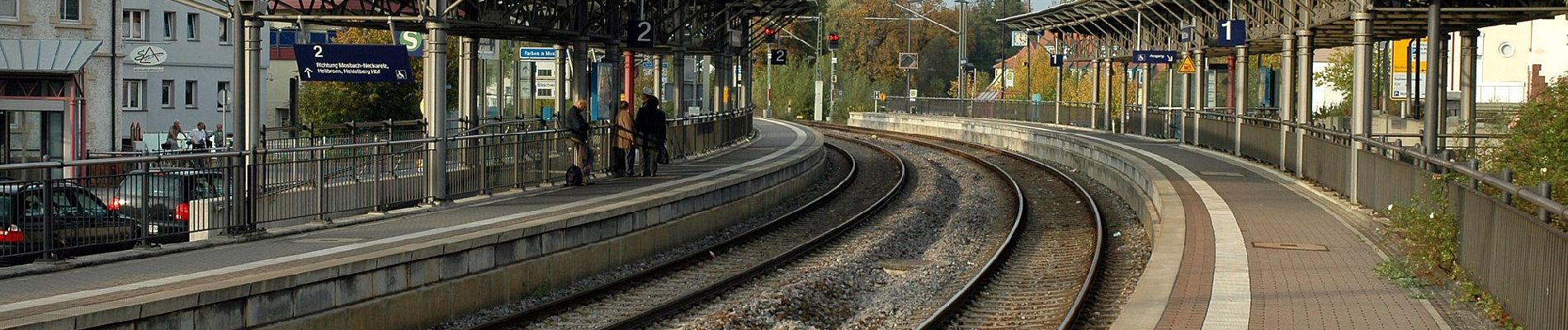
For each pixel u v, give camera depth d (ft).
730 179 78.69
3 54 105.81
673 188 74.02
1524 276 32.24
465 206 61.52
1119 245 66.08
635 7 101.35
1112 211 85.05
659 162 85.40
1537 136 50.49
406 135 81.05
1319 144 78.18
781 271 57.41
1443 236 42.32
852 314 48.80
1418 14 70.49
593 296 48.96
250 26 58.18
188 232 45.75
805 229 75.72
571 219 53.16
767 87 288.51
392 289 41.19
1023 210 80.28
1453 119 113.60
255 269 39.86
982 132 174.91
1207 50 130.62
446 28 61.57
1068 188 101.96
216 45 169.48
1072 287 51.24
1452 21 78.84
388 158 57.57
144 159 42.93
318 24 61.36
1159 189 75.72
